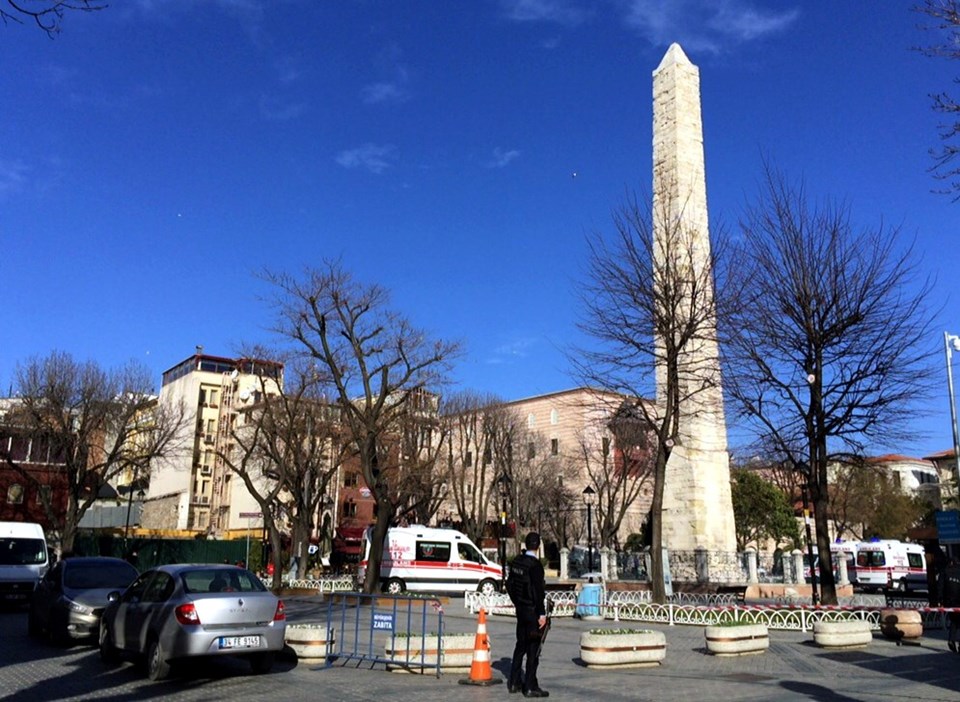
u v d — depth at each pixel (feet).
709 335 79.92
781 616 58.75
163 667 34.27
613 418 78.59
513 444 177.68
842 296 68.28
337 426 126.62
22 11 22.70
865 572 144.36
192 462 226.99
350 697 29.99
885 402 67.72
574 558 144.97
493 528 184.96
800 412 68.85
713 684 33.53
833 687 32.53
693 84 104.53
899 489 209.77
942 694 30.50
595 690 31.89
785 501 187.21
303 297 91.25
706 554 92.53
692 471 95.45
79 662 40.47
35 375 139.13
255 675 36.14
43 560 78.33
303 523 113.50
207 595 35.35
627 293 74.90
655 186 100.94
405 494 135.44
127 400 149.28
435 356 96.68
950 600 47.42
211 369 239.91
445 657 37.24
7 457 141.38
